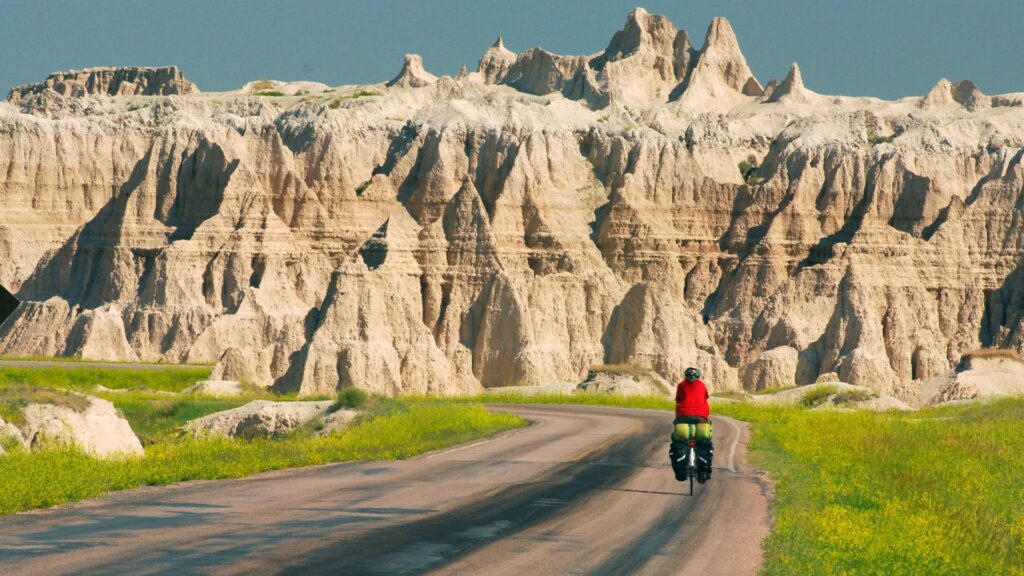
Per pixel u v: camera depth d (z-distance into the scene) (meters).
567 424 127.50
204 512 55.75
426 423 121.94
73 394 97.31
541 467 77.81
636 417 143.25
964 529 56.59
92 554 44.03
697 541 49.59
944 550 49.81
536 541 48.53
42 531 49.69
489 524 52.66
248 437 129.50
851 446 91.00
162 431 132.75
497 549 46.41
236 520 53.06
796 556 46.19
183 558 43.25
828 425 115.69
